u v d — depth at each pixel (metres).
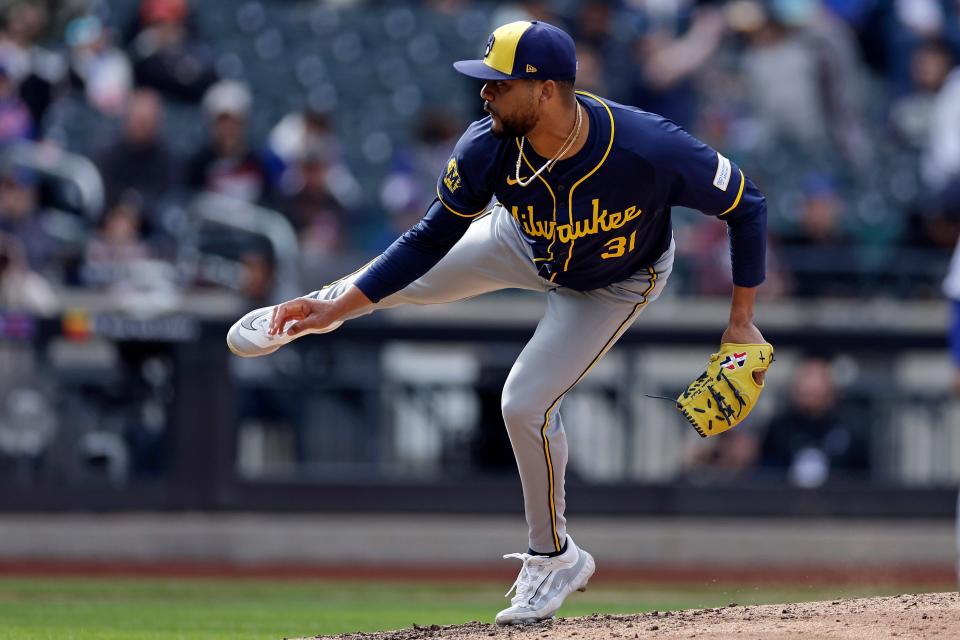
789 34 47.00
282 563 33.53
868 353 35.09
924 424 35.16
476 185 14.60
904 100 50.22
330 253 37.78
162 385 33.53
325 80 49.12
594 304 15.56
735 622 14.58
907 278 37.59
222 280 35.53
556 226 14.53
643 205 14.41
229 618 22.67
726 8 49.12
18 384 32.56
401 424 34.00
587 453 34.09
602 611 24.83
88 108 44.16
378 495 33.94
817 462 34.78
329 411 33.91
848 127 47.03
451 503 33.97
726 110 46.41
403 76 49.62
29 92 41.97
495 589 29.92
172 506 33.47
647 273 15.48
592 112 14.09
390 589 29.66
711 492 34.47
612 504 34.09
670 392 34.50
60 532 32.94
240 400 33.81
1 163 37.41
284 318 15.14
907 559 34.66
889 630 13.45
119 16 47.06
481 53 51.34
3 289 32.62
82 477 33.09
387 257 15.16
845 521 34.75
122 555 33.12
